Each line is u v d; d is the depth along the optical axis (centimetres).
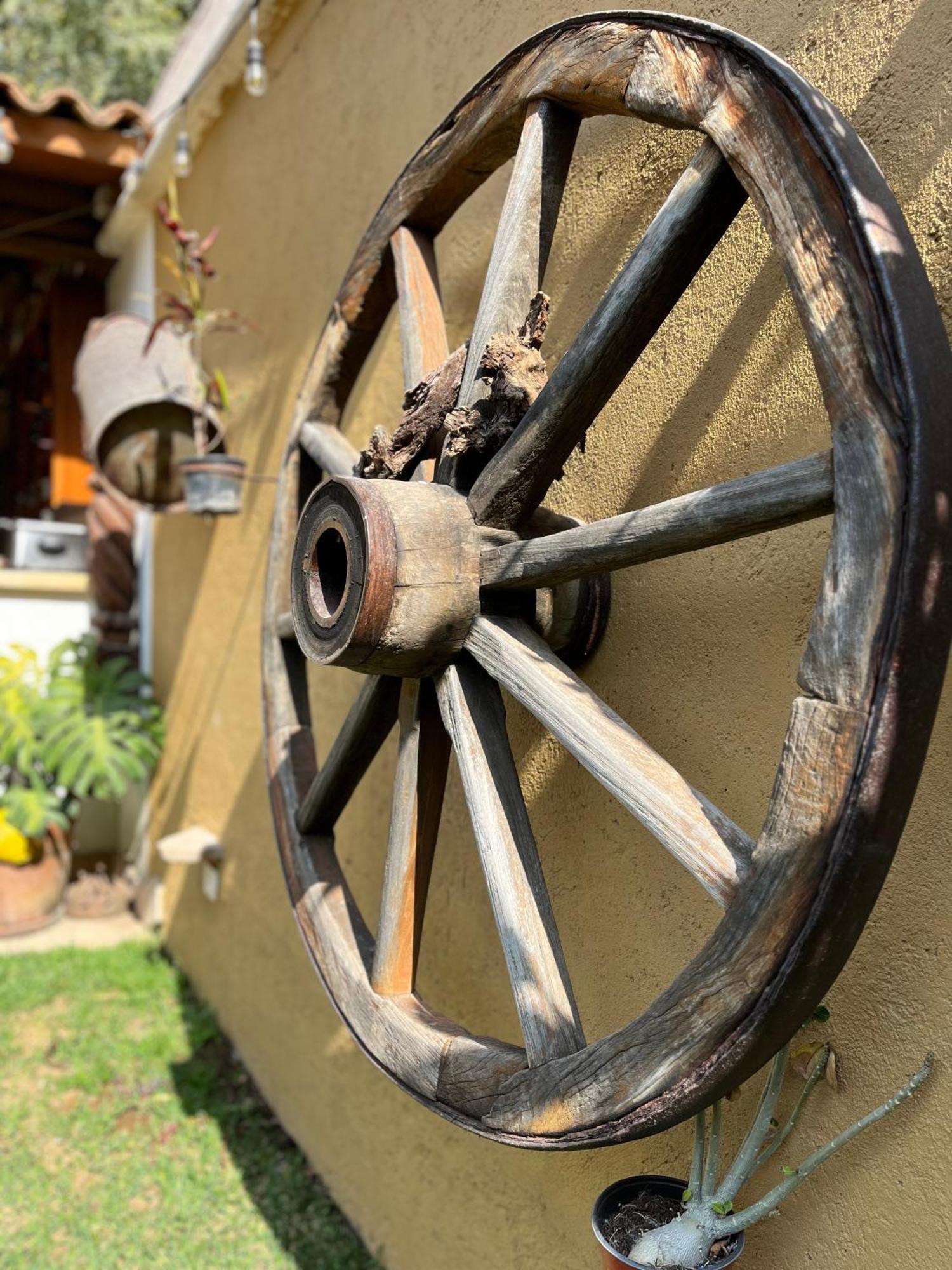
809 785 106
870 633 102
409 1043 165
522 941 144
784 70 117
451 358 174
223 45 364
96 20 1248
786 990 106
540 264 167
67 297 627
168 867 457
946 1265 121
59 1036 373
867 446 104
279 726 227
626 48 142
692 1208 139
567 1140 130
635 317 138
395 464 176
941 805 125
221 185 400
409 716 174
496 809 154
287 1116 317
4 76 448
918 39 131
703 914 158
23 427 851
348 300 221
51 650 485
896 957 129
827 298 109
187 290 394
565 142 165
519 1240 203
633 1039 122
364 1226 267
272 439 346
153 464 397
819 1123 138
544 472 154
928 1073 124
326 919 197
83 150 484
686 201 130
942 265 126
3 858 472
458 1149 227
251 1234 271
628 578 178
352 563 155
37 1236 267
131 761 447
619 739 133
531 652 151
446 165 188
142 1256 261
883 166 134
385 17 272
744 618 154
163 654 478
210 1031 375
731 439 157
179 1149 309
